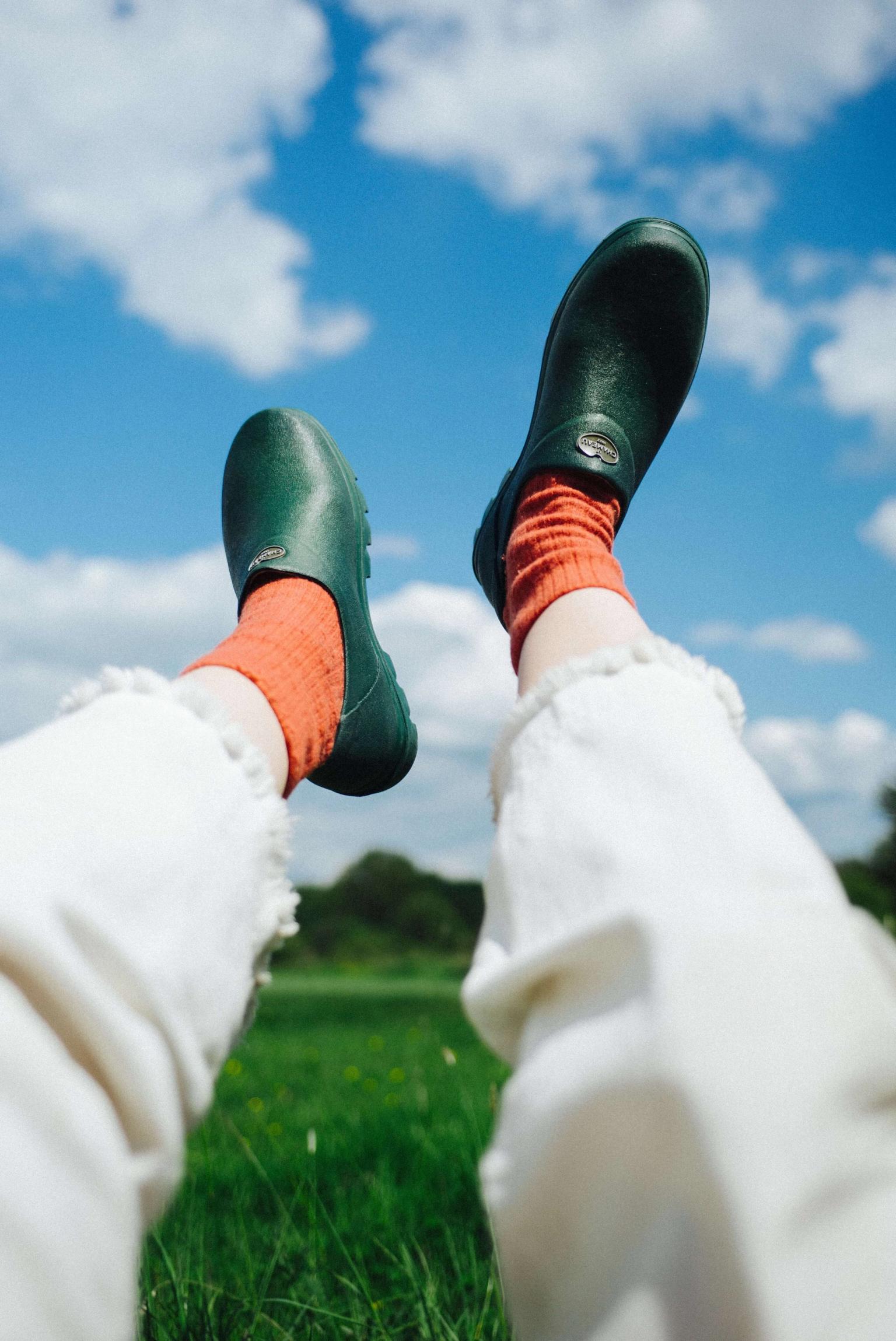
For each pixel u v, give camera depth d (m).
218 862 0.76
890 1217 0.51
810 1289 0.49
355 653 1.66
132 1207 0.59
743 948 0.58
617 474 1.72
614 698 0.81
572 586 1.16
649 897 0.63
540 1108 0.58
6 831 0.66
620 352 2.04
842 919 0.63
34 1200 0.53
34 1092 0.56
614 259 2.10
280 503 1.96
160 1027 0.64
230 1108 3.33
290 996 10.89
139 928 0.67
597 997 0.62
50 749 0.76
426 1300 1.17
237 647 1.17
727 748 0.77
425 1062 4.40
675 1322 0.52
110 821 0.71
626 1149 0.55
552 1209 0.57
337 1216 1.62
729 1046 0.55
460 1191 1.69
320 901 30.05
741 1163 0.52
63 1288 0.53
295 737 1.10
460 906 29.84
